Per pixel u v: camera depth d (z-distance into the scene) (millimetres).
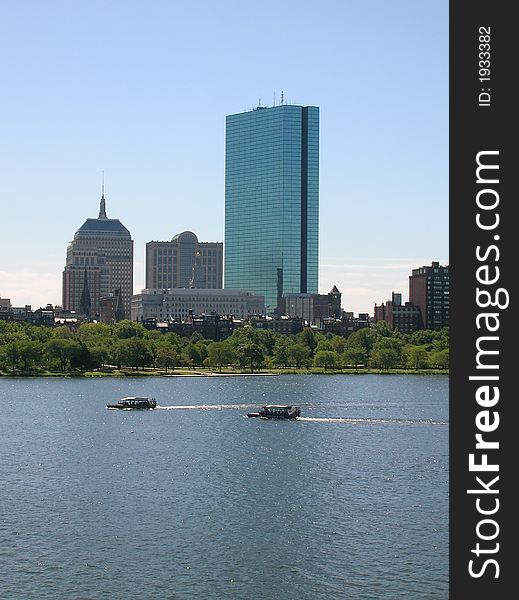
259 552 123000
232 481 169125
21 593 108062
